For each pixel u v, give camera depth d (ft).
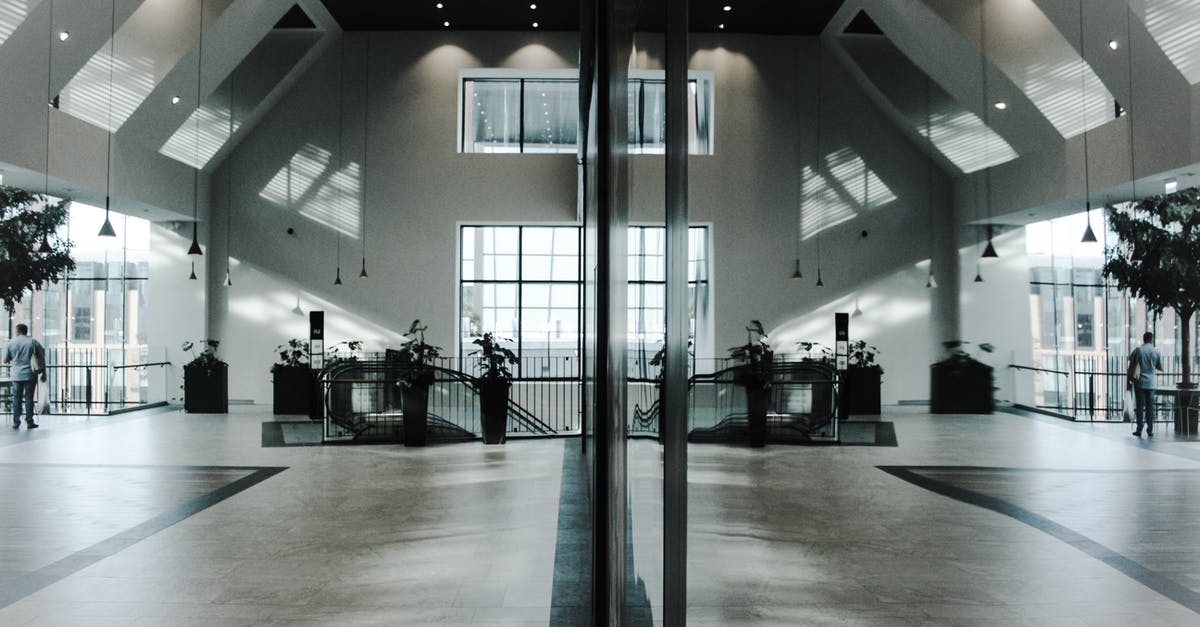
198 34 38.83
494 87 52.06
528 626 12.51
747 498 5.68
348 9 47.34
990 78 19.15
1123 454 6.11
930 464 7.67
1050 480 6.46
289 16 47.06
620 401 5.64
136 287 51.19
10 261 40.29
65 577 15.43
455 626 12.56
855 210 16.79
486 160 50.70
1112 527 5.83
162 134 42.98
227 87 48.26
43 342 49.65
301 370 46.26
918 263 12.46
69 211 44.62
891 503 6.57
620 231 5.57
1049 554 6.06
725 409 5.28
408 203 50.65
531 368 52.47
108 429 39.93
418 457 31.37
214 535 18.80
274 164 50.80
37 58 32.27
